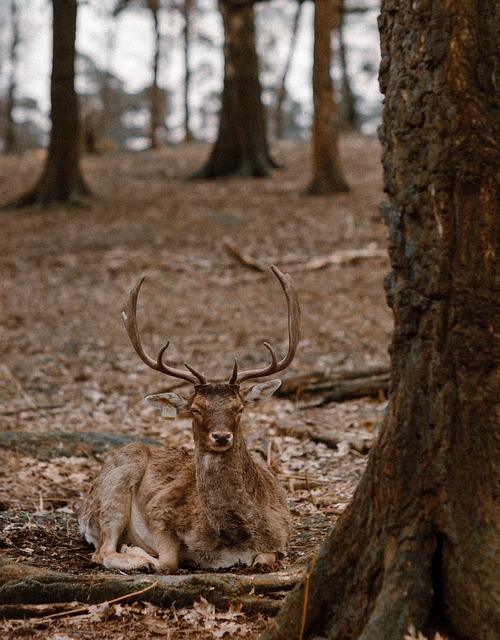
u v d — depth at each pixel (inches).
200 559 267.0
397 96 196.4
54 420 449.7
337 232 866.1
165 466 290.7
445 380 187.0
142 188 1139.3
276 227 898.7
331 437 392.5
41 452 375.2
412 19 192.5
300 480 347.3
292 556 268.8
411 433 190.1
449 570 181.0
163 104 2342.5
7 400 480.4
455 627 179.3
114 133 2957.7
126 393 493.0
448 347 187.0
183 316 636.7
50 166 1035.3
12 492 333.4
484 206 185.5
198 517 265.4
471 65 185.5
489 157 184.5
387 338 569.0
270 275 733.3
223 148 1192.8
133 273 753.6
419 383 190.5
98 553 272.8
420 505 186.4
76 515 301.9
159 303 670.5
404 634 175.6
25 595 221.8
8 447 374.6
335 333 580.1
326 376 472.1
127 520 284.0
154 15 1636.3
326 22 987.3
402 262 195.6
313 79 1017.5
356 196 1022.4
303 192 1037.8
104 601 220.8
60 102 1025.5
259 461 296.8
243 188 1103.6
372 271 732.7
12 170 1317.7
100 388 500.7
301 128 3112.7
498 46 186.5
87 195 1050.1
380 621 177.6
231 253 748.0
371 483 194.1
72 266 778.8
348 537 195.5
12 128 2097.7
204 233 884.0
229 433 251.4
